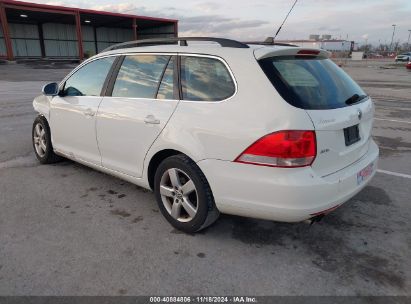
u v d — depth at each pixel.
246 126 2.75
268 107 2.71
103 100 3.95
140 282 2.65
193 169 3.09
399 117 9.37
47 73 26.30
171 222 3.42
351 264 2.89
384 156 5.77
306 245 3.16
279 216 2.75
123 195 4.17
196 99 3.12
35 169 5.01
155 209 3.83
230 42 3.13
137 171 3.67
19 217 3.60
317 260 2.94
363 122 3.30
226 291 2.57
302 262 2.91
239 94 2.86
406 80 22.61
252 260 2.94
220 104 2.94
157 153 3.41
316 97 2.86
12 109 10.06
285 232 3.37
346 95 3.20
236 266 2.85
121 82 3.83
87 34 52.62
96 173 4.86
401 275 2.75
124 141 3.71
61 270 2.77
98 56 4.21
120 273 2.75
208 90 3.07
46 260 2.89
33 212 3.72
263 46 3.13
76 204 3.92
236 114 2.82
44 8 38.47
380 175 4.86
